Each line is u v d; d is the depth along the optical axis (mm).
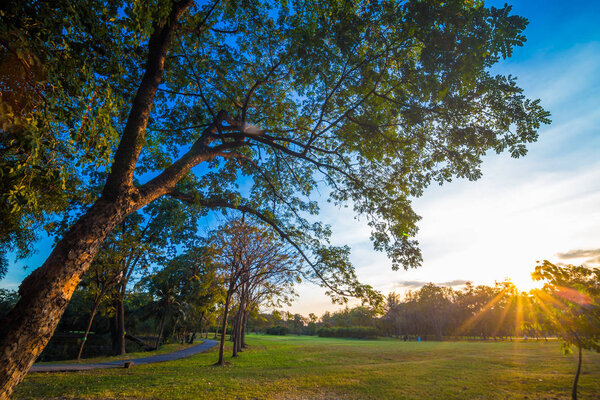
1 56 3195
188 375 13656
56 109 3906
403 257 8312
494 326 74750
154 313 40906
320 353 27891
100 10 4031
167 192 6156
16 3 3172
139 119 5094
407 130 7941
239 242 19828
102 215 4402
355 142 8875
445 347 36500
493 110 6625
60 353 28266
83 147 4461
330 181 9672
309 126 9805
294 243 8461
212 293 23719
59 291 3795
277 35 8609
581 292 7082
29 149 3422
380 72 7129
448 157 7594
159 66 5566
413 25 5531
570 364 17375
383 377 13820
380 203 8766
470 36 5121
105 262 20359
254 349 33406
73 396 8953
